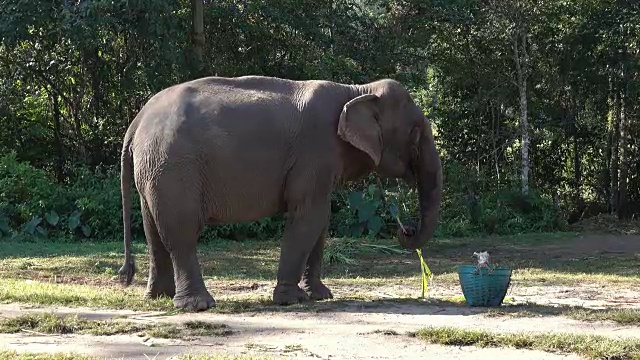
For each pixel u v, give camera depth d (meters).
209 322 7.50
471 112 23.02
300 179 8.82
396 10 21.25
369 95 9.09
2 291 9.34
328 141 8.90
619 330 7.41
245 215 8.88
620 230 20.81
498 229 20.41
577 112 23.02
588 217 23.27
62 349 6.43
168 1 17.84
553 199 22.50
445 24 21.81
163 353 6.33
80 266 13.11
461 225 19.92
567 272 13.13
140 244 16.66
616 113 22.58
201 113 8.66
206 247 16.89
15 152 19.30
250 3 19.83
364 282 11.55
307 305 8.72
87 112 21.20
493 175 23.02
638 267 13.91
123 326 7.25
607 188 23.39
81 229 17.98
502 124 23.22
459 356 6.32
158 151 8.59
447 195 21.03
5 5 17.47
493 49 22.19
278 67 21.22
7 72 20.41
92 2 16.89
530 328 7.46
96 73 20.38
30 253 14.99
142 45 19.05
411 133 9.45
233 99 8.80
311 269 9.45
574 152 23.48
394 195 19.58
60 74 20.58
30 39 18.05
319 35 20.30
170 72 18.61
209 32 20.66
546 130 23.03
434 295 10.12
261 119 8.77
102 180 19.27
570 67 22.03
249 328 7.34
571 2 21.31
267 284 11.40
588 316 8.03
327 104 9.00
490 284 8.72
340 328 7.35
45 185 18.47
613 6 21.39
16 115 20.84
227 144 8.62
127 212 9.24
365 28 21.22
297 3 20.28
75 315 7.75
